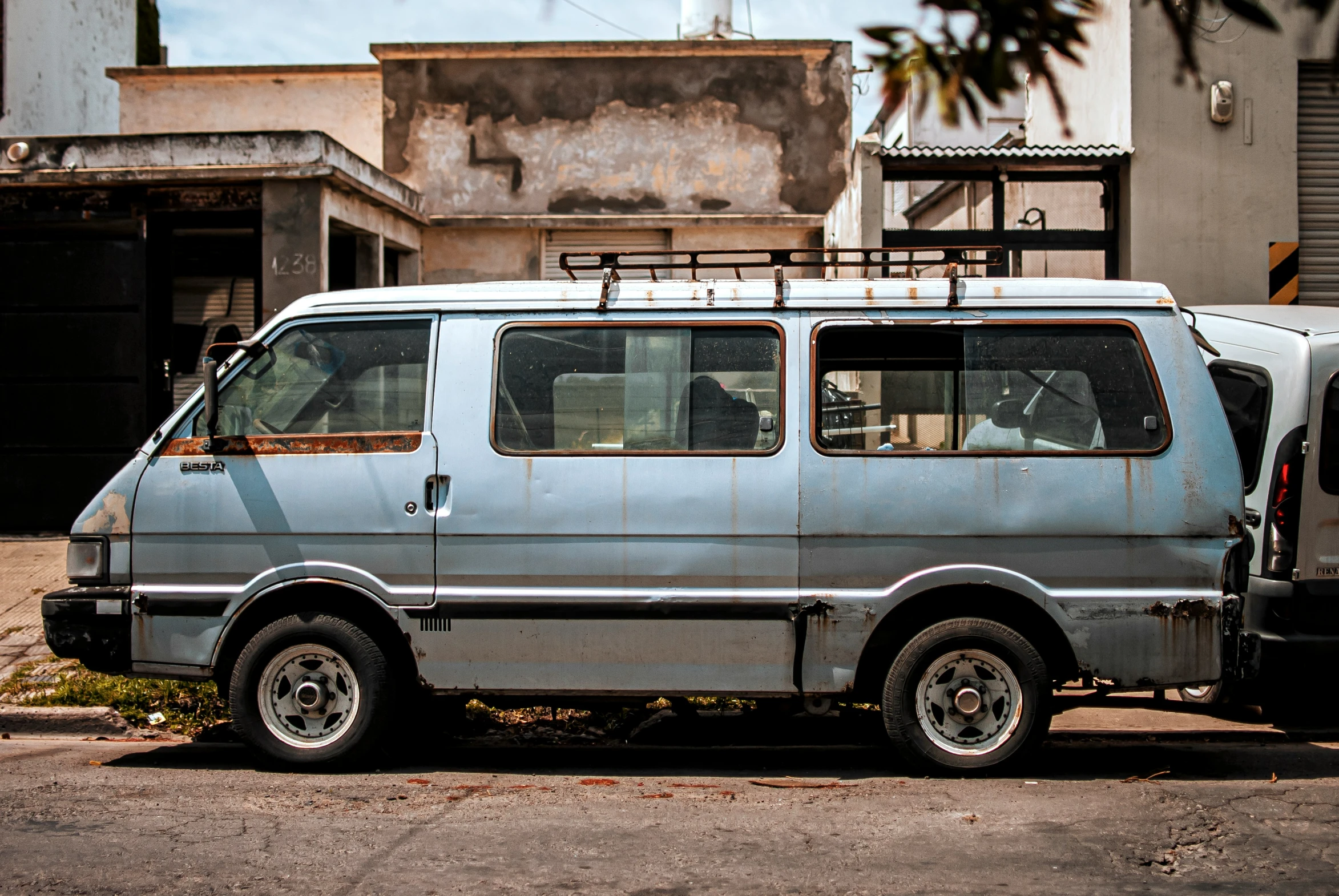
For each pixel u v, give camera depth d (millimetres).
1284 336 6078
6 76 12758
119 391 10445
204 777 5121
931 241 10758
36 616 7953
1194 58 1918
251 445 5188
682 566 5012
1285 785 5000
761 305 5176
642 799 4777
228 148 10156
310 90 15227
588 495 5043
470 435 5129
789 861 3920
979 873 3797
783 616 4988
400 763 5504
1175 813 4508
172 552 5156
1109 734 6133
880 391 5113
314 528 5109
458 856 3957
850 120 13969
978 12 1868
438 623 5074
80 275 10477
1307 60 10414
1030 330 5121
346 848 4039
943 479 4992
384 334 5289
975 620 4996
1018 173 10773
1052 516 4945
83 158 10297
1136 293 5148
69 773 5223
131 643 5160
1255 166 10461
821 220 13766
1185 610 4918
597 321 5207
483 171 13914
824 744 5980
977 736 5066
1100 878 3754
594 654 5055
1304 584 5855
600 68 13922
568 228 13719
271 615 5270
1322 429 5895
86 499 10422
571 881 3715
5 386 10461
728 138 13984
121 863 3861
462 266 13820
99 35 15328
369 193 11211
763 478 5023
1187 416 5027
